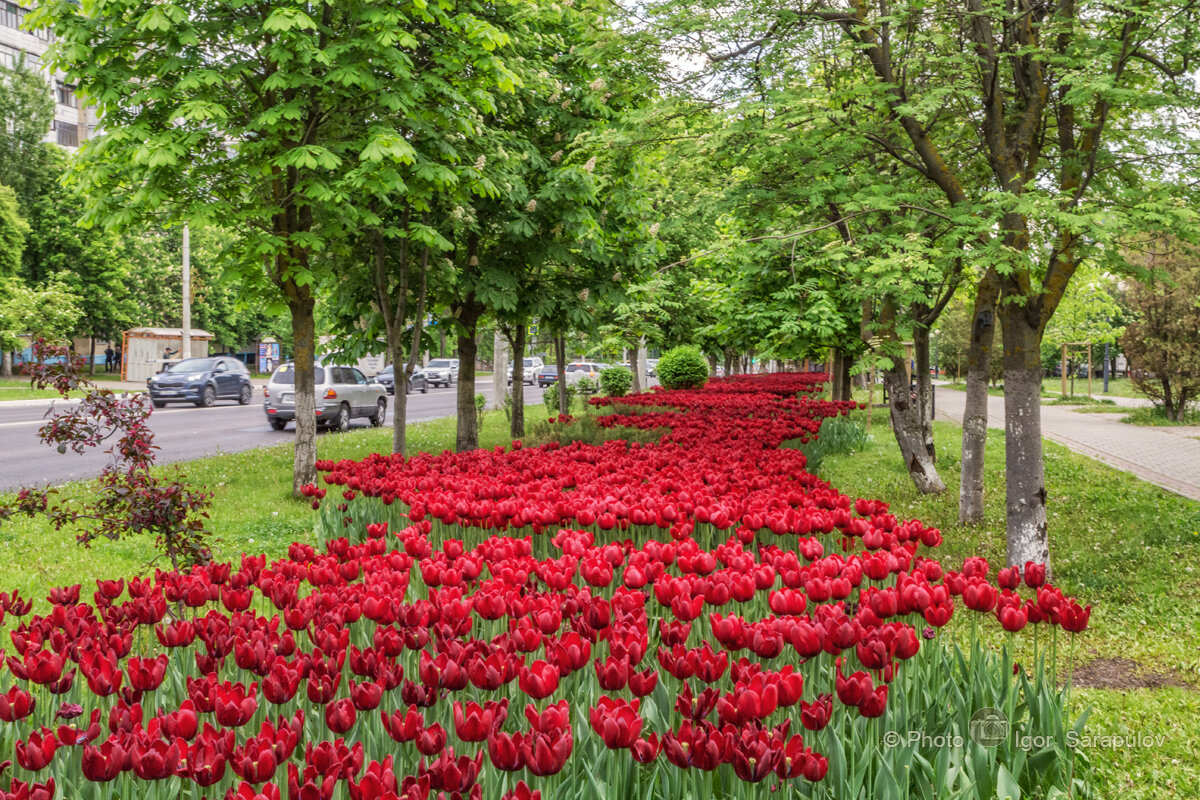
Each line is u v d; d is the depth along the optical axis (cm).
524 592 404
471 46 1077
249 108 1075
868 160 935
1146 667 553
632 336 2569
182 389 3081
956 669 397
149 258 5522
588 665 339
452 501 570
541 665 272
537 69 1320
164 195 949
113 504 562
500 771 261
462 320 1556
